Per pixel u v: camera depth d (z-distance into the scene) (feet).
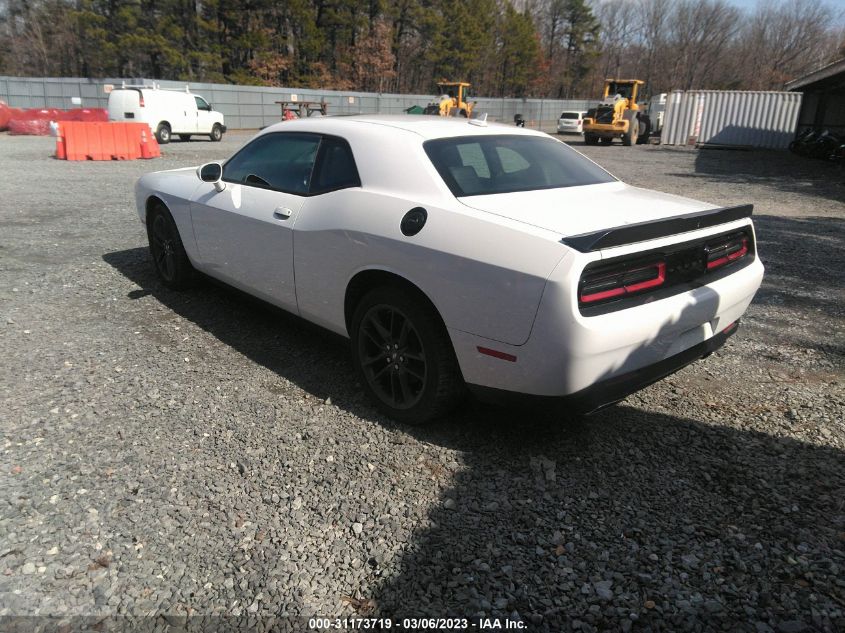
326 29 173.78
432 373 9.93
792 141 88.28
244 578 7.29
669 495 8.94
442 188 10.10
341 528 8.17
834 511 8.59
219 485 8.96
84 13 138.21
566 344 8.18
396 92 200.23
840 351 14.33
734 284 10.35
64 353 13.28
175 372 12.57
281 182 12.85
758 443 10.36
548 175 11.59
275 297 13.05
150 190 17.01
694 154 84.38
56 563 7.41
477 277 8.85
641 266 8.86
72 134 51.93
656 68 311.47
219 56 151.33
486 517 8.43
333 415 11.07
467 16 201.77
